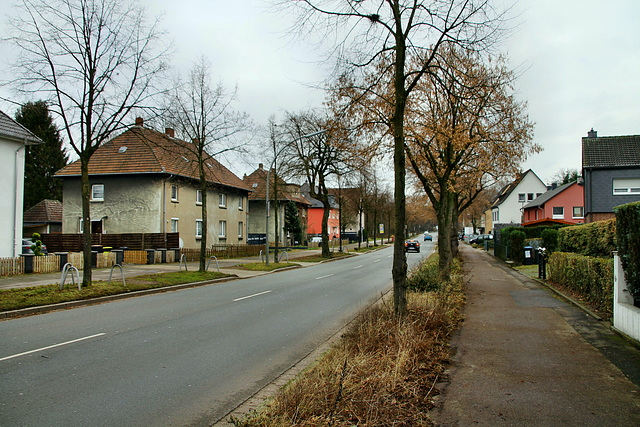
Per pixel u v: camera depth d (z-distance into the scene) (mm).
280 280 19203
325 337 8250
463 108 9773
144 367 6215
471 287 14188
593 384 5000
